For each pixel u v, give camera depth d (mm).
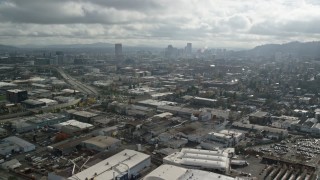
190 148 122625
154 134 140625
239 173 100812
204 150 115312
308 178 98750
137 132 141125
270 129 150000
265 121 168625
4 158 113438
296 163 108812
